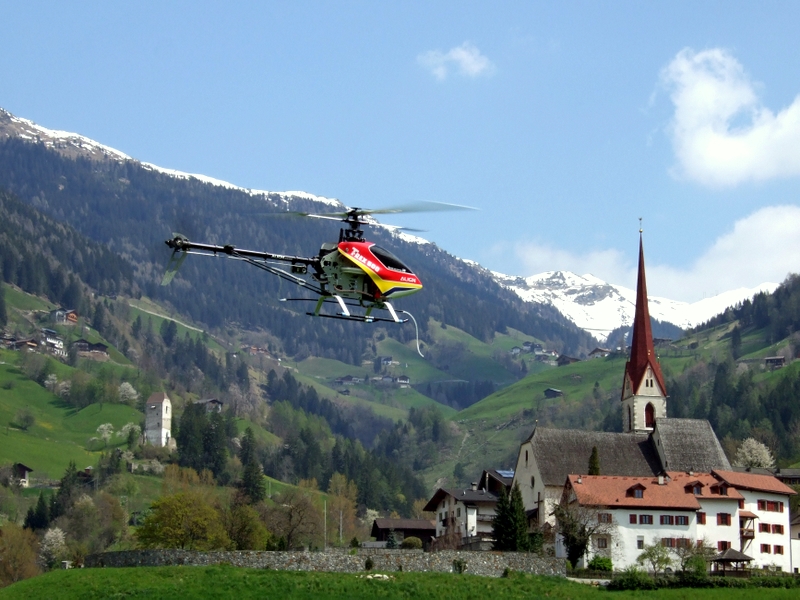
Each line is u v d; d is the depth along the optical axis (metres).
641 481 125.69
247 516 148.88
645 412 154.25
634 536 119.12
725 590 102.56
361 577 94.31
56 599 88.31
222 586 89.88
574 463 140.62
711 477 129.50
